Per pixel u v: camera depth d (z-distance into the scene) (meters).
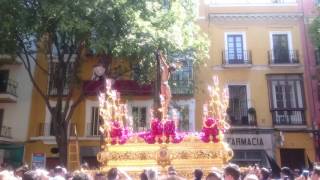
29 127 27.89
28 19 19.78
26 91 28.52
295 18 28.86
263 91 27.64
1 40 20.59
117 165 10.78
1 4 19.31
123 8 19.22
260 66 28.09
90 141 27.14
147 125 27.25
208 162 10.67
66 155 21.20
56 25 19.98
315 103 27.08
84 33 20.30
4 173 6.23
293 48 28.33
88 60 27.84
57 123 21.55
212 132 10.91
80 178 5.80
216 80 11.69
